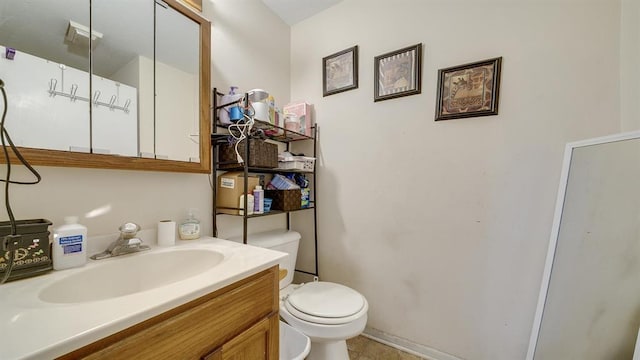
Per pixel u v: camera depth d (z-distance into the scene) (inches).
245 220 43.8
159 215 39.2
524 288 42.0
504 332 43.6
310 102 67.2
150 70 37.1
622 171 32.4
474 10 46.2
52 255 25.6
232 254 32.6
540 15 40.8
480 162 45.7
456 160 47.9
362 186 58.9
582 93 37.9
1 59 25.0
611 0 36.3
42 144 27.0
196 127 42.4
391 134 55.0
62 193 29.2
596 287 33.9
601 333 33.1
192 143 41.8
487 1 45.1
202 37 43.6
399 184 54.0
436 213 50.0
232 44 53.1
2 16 25.2
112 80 33.1
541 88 40.7
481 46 45.4
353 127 60.1
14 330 15.3
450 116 47.8
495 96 43.7
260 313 29.0
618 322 31.7
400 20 53.9
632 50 33.9
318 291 47.4
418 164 51.8
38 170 27.5
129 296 20.0
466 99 46.4
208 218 47.4
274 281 31.3
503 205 43.7
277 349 31.4
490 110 44.1
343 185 61.6
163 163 37.4
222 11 51.0
